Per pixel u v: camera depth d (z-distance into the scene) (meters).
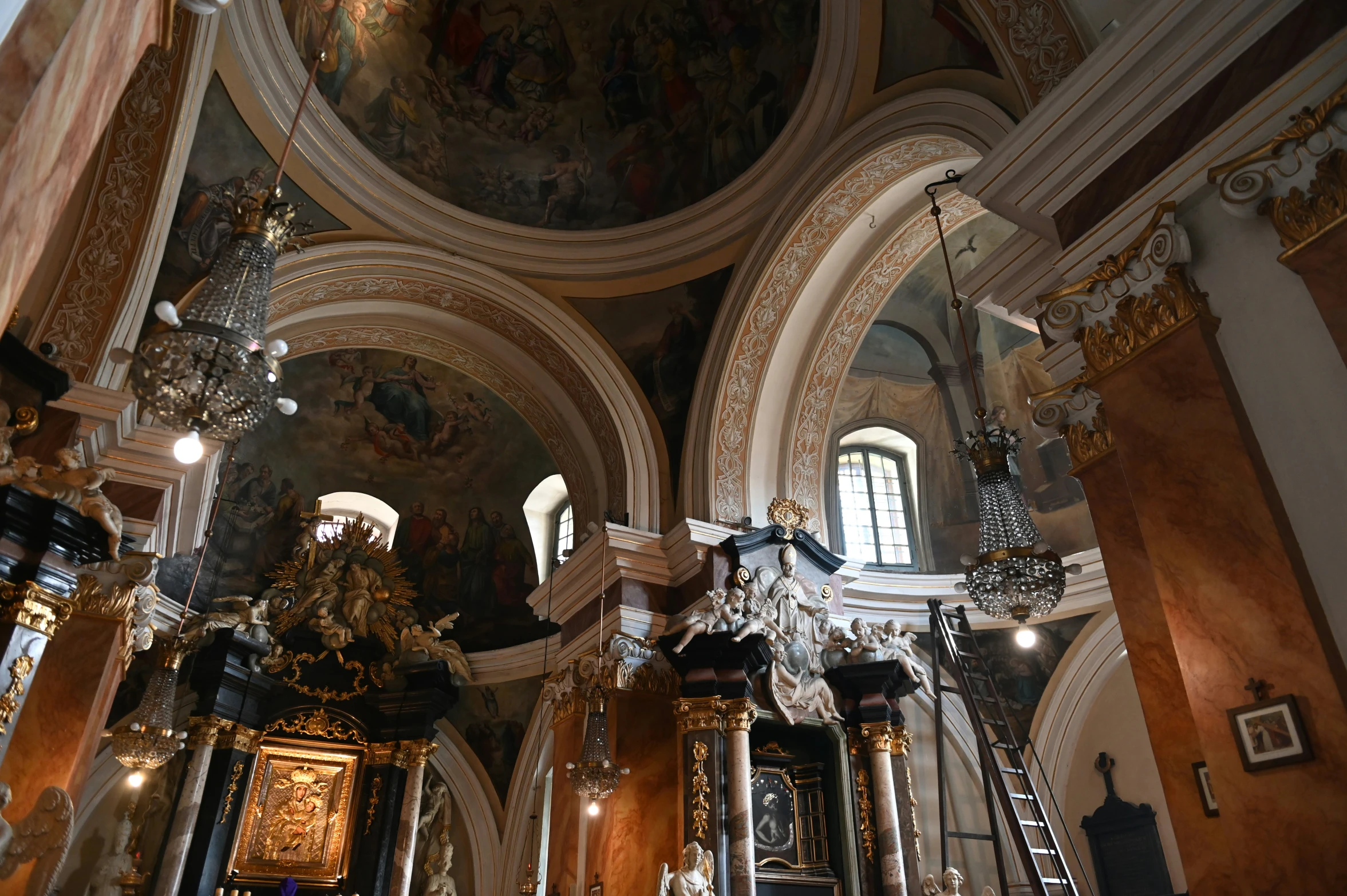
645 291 12.79
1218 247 4.92
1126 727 12.89
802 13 10.86
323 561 15.64
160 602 13.59
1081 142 5.54
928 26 8.77
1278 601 4.26
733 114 12.07
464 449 16.61
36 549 6.52
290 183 11.06
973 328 14.71
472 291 12.27
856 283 11.77
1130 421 5.09
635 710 10.69
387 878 13.73
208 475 8.65
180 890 12.62
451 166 12.59
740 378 12.04
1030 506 14.27
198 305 4.51
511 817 14.68
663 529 11.98
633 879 9.82
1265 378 4.59
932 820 13.21
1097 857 12.53
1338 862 3.84
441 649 15.36
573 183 13.08
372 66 11.72
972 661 14.06
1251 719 4.27
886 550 15.16
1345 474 4.18
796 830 10.77
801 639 11.21
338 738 14.52
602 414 12.49
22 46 2.20
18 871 5.63
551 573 16.09
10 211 2.50
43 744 6.91
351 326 12.39
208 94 9.77
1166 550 4.79
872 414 15.56
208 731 13.43
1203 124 4.99
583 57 12.88
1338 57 4.41
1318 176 4.36
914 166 10.02
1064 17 6.21
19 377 7.35
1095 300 5.40
